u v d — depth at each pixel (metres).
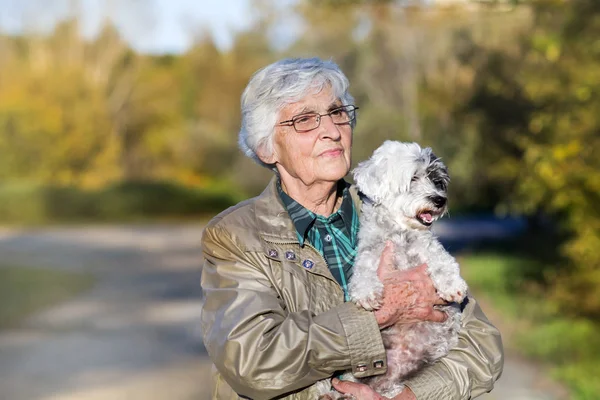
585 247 9.97
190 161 43.03
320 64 3.16
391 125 19.64
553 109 10.48
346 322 2.83
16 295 15.48
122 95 42.69
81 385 8.46
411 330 3.25
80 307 13.91
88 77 41.56
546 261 16.09
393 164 3.67
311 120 3.10
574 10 9.64
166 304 14.20
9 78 40.12
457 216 36.41
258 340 2.81
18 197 35.91
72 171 39.94
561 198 9.80
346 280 3.18
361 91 21.97
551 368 8.43
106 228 33.16
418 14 19.55
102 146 40.56
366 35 22.55
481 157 17.78
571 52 9.90
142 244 26.36
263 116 3.15
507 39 15.95
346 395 3.01
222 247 3.03
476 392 3.12
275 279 2.96
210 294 3.00
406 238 3.47
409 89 21.30
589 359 8.62
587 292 10.88
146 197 38.06
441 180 3.74
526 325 10.84
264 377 2.78
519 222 31.69
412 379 3.01
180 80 44.28
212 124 43.69
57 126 38.88
